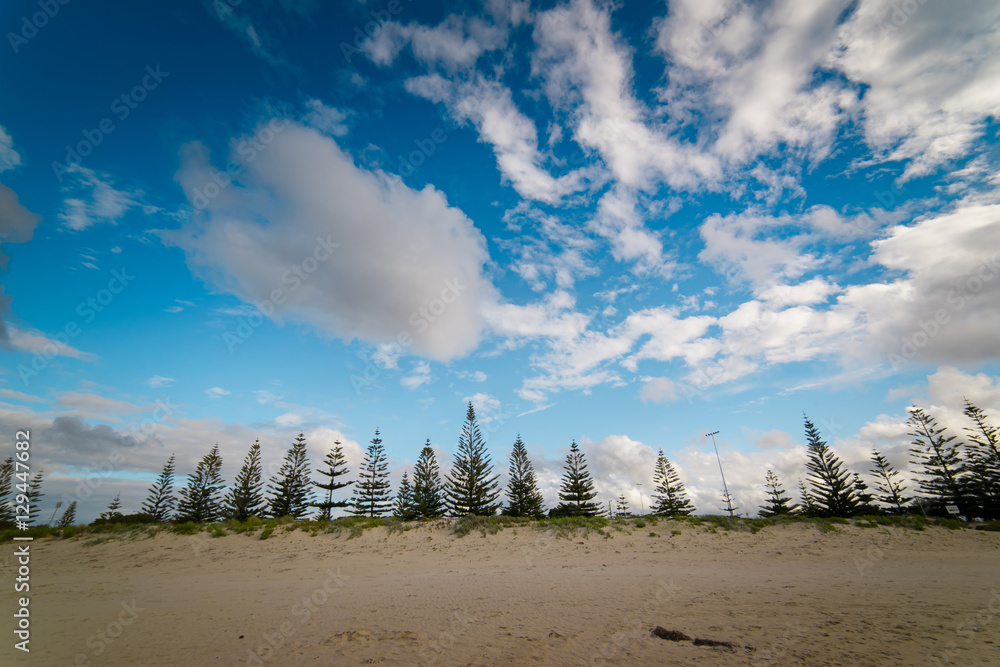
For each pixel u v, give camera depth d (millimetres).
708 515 21172
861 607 6527
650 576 10930
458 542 19125
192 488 41156
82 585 11656
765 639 4914
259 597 9070
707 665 4055
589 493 45688
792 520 19781
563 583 10000
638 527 19844
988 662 3898
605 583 9828
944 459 40781
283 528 20625
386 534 20219
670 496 50781
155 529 20047
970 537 16750
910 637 4801
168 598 9094
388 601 8195
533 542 18719
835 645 4578
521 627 5836
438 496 41938
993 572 10766
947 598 7172
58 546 18266
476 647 4910
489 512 42000
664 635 5160
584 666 4141
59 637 5781
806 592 8086
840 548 16047
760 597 7625
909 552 15312
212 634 5832
